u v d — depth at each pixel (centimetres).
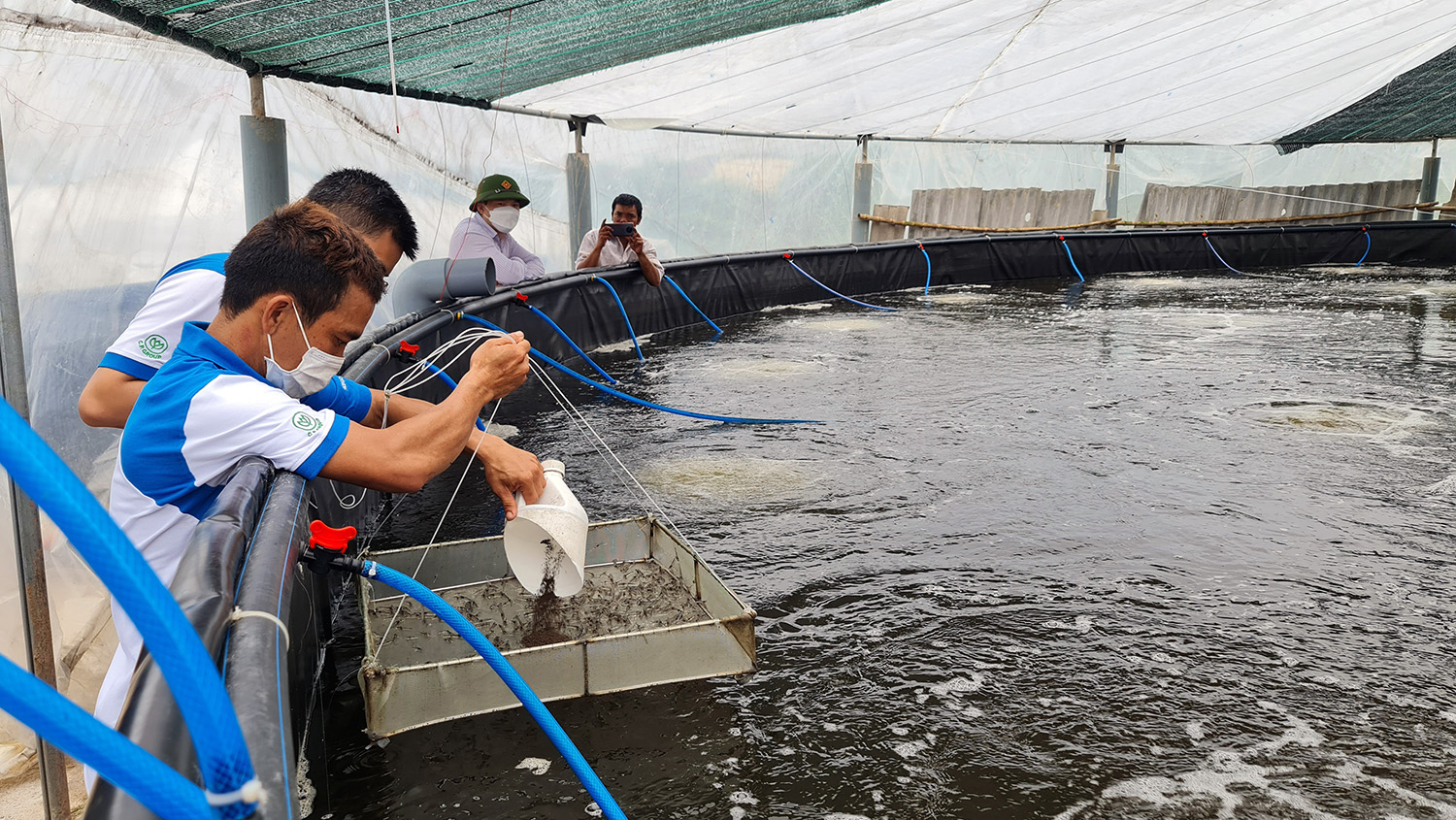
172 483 160
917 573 299
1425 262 1396
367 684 200
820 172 1591
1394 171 1847
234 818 64
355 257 162
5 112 292
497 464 222
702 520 350
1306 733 209
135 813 71
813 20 745
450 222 750
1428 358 662
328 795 186
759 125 1045
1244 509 356
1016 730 211
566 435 480
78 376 320
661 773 194
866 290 1102
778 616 269
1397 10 879
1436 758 199
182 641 58
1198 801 186
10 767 248
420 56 584
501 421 510
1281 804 184
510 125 882
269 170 499
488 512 363
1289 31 907
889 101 1005
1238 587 286
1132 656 244
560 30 604
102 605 282
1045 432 475
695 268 888
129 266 366
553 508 223
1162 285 1149
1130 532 334
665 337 811
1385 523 341
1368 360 657
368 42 512
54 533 271
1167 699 223
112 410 185
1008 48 884
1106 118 1187
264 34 456
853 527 342
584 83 805
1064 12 804
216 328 163
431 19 500
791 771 195
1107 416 506
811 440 466
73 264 323
